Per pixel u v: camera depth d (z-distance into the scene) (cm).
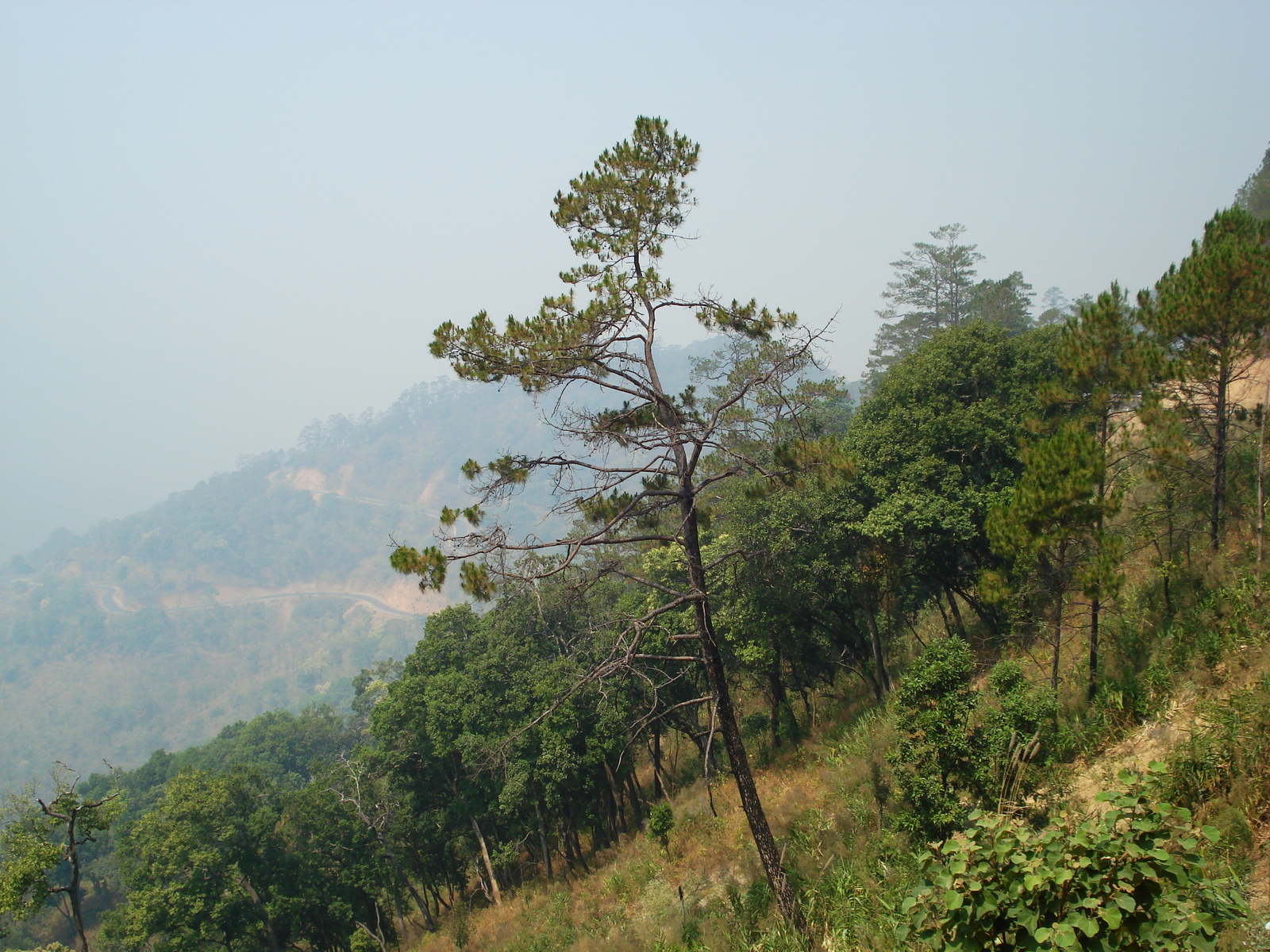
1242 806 857
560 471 1388
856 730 2103
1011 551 1564
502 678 3378
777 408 1392
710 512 1603
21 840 2108
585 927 2017
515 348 1341
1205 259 1545
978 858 539
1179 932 442
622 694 2722
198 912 3225
